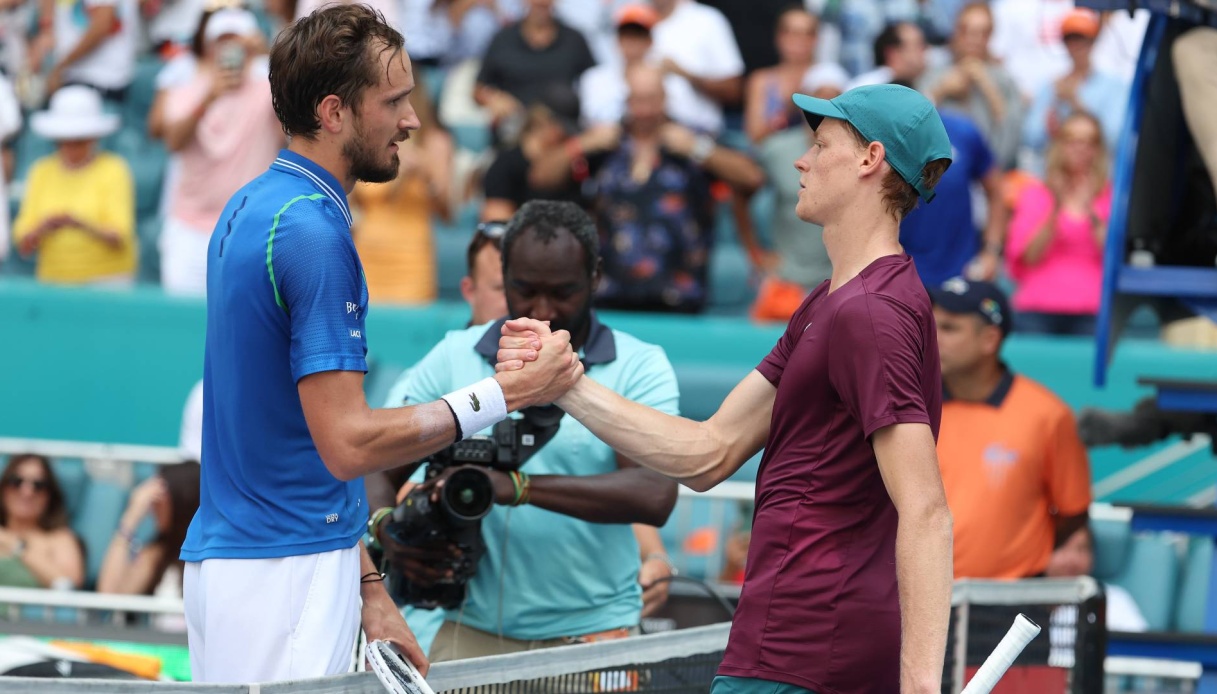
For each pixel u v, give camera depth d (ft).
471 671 23.18
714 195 59.93
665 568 32.27
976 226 60.39
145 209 71.77
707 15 67.51
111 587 47.32
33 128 70.79
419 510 25.43
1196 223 37.63
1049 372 56.49
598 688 24.58
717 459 23.11
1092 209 59.11
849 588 20.30
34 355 63.05
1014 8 67.51
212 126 62.54
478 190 64.64
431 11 72.54
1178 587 49.62
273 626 21.39
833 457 20.51
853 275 20.88
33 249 65.92
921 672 18.98
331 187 21.59
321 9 21.53
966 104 61.00
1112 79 64.44
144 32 77.00
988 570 37.96
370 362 57.72
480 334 28.14
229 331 21.27
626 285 57.06
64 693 18.66
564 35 66.33
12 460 50.39
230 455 21.59
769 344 56.29
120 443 62.44
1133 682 45.83
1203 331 61.00
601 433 23.26
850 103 20.93
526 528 27.14
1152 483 55.47
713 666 26.53
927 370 20.49
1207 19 36.37
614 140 57.72
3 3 78.69
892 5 70.03
